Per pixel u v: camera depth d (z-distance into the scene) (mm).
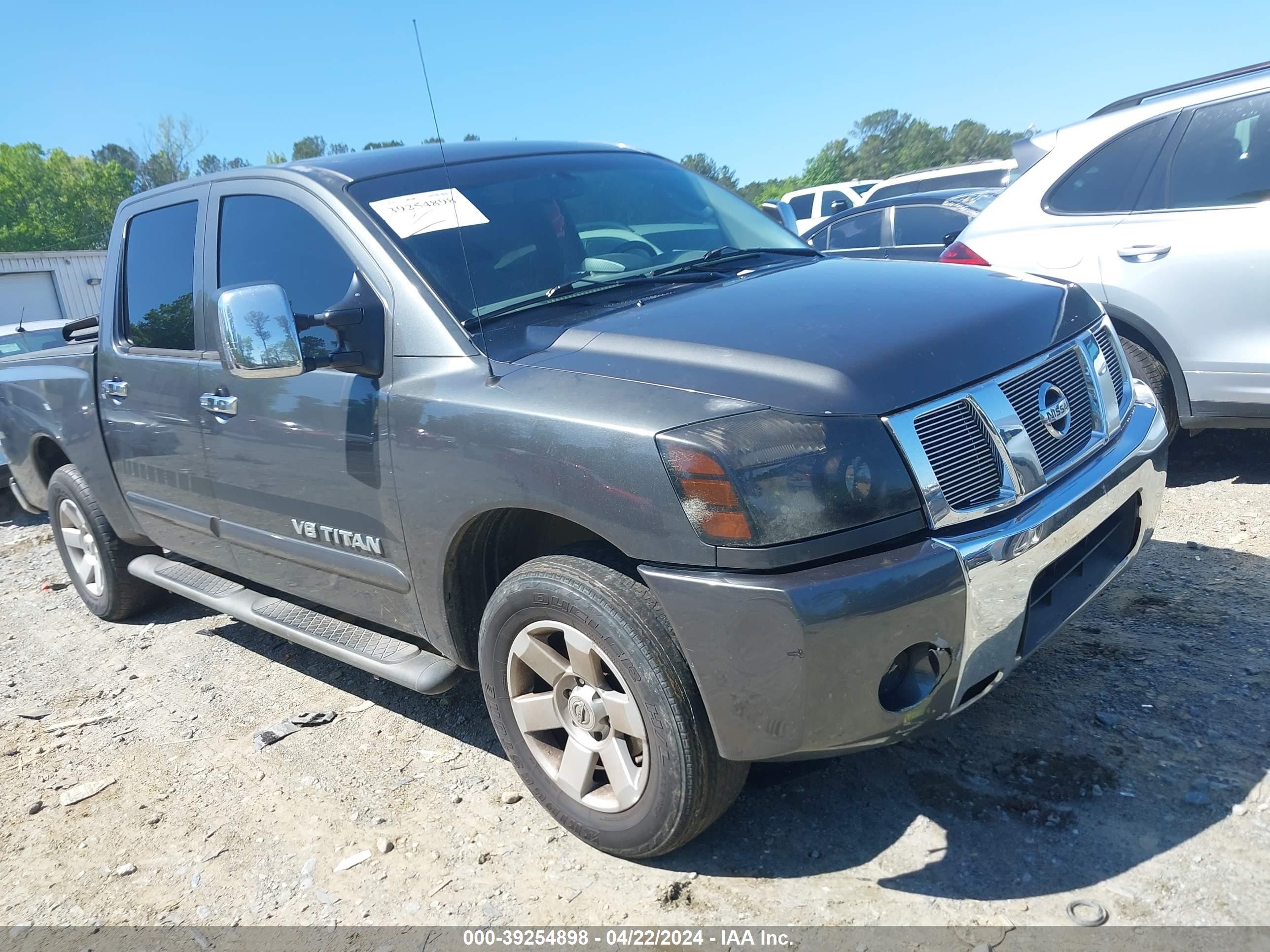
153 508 4344
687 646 2354
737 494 2230
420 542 2961
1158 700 3119
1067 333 2867
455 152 3719
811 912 2459
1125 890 2381
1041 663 3438
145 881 2939
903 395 2369
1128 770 2809
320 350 3160
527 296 3129
